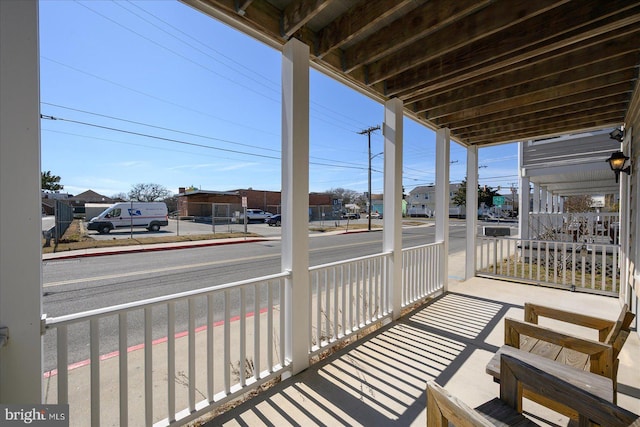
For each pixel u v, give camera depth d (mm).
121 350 1439
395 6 1977
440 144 4469
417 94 3348
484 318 3438
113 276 5973
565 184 9984
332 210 26156
